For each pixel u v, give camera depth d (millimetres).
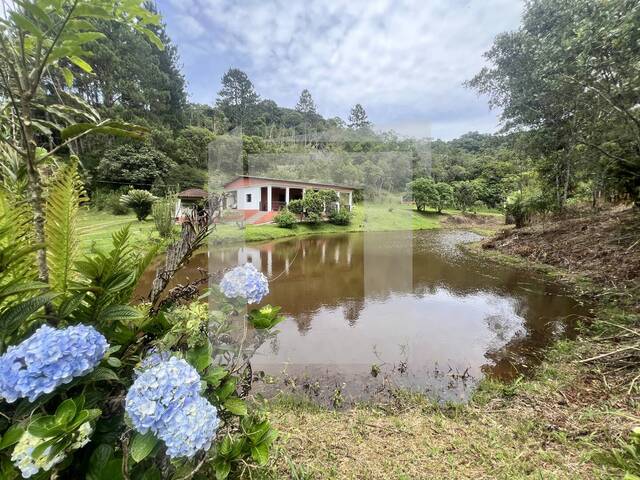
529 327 2779
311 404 1660
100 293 800
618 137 4059
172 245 1037
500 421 1502
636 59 3166
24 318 673
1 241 750
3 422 630
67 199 816
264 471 1036
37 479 562
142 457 617
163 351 833
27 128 716
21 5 631
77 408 600
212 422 694
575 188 6793
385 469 1175
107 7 719
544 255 5301
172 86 19469
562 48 4012
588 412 1482
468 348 2381
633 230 4512
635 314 2568
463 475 1147
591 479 1091
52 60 739
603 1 3414
